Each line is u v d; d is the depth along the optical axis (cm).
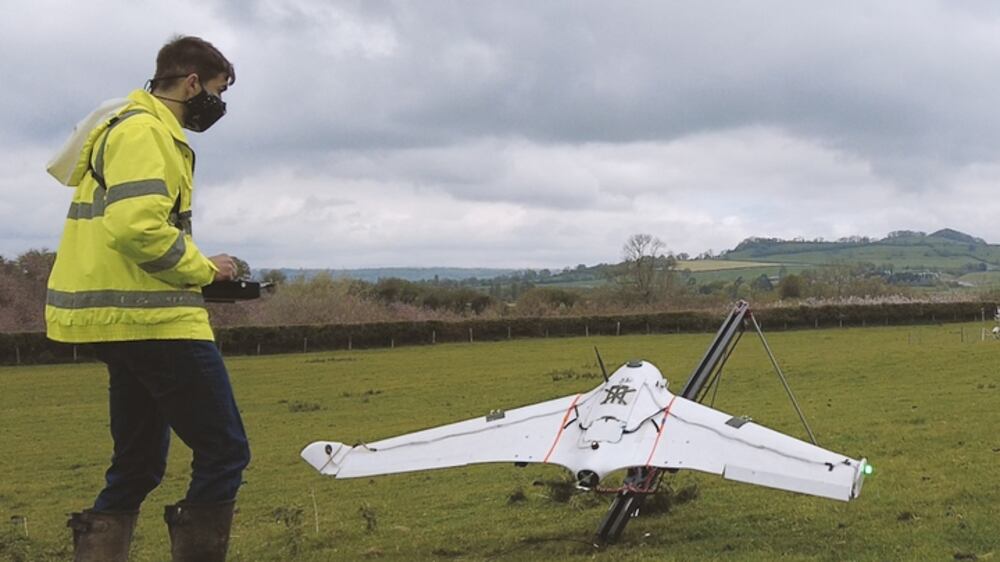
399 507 1418
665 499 1141
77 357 6556
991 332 6266
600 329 7938
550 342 7338
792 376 3753
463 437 892
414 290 10875
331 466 867
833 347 5662
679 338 7325
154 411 654
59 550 1175
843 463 757
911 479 1277
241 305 8638
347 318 8638
